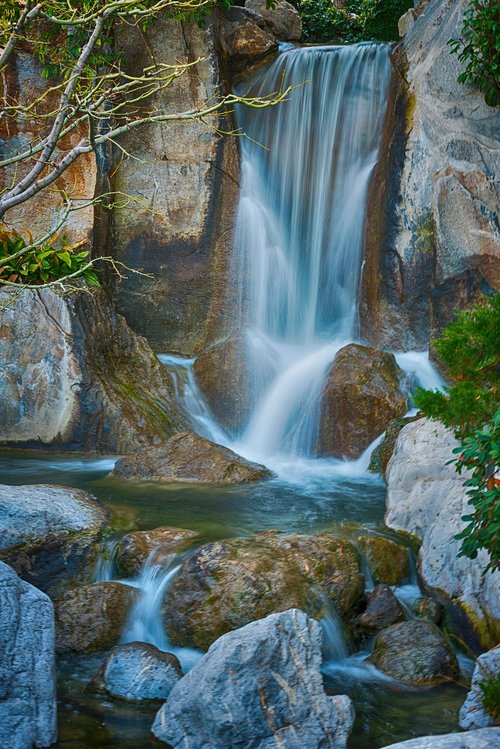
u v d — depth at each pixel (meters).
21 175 11.55
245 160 12.89
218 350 11.51
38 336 10.30
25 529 5.98
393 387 9.93
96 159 11.78
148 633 5.63
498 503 3.96
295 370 11.12
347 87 12.50
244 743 3.94
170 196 12.40
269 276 12.50
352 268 12.01
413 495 6.77
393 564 6.21
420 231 11.08
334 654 5.41
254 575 5.53
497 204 10.41
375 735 4.39
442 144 10.89
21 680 4.20
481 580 5.43
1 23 7.19
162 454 8.99
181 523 7.00
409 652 5.19
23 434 10.30
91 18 6.17
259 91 13.24
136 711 4.59
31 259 10.48
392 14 16.31
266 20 14.85
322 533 6.48
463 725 4.42
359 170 12.25
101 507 6.73
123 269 12.34
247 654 4.05
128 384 10.77
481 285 10.50
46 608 4.46
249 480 8.80
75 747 4.20
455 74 10.85
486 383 5.20
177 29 12.47
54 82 11.59
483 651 5.25
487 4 10.48
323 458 10.02
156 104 12.45
